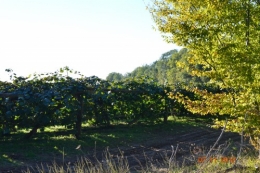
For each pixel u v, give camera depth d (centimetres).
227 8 746
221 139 1305
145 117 1590
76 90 1147
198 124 1672
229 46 750
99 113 1379
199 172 618
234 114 818
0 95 1002
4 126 1048
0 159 824
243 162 739
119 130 1370
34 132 1105
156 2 803
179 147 1124
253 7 768
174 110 1778
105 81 1363
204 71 820
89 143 1095
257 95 788
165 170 693
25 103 1033
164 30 776
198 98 1742
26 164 809
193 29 749
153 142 1194
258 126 809
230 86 805
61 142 1066
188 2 784
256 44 778
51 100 1063
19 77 1122
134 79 1583
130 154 992
